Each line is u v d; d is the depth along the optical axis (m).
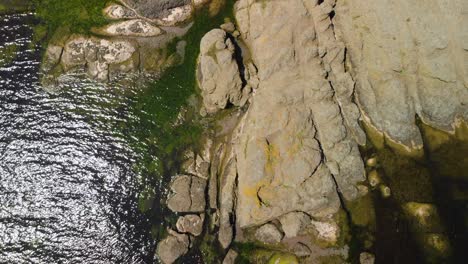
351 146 15.98
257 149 15.35
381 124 16.19
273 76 16.20
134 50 17.88
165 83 17.62
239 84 16.38
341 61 16.34
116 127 17.34
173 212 15.93
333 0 16.23
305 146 15.50
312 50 16.11
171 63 17.73
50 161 16.94
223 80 16.22
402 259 14.80
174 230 15.67
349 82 16.27
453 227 15.02
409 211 15.28
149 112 17.41
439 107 15.83
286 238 15.20
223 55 16.22
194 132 16.92
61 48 18.06
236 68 16.31
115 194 16.47
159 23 18.05
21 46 18.28
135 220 16.06
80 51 17.94
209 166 16.44
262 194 15.23
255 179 15.19
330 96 16.12
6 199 16.44
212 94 16.48
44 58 18.11
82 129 17.36
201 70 16.83
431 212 15.15
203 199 15.92
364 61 16.27
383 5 15.54
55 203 16.39
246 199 15.24
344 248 15.03
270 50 16.27
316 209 15.31
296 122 15.67
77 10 18.33
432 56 15.48
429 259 14.74
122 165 16.83
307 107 16.02
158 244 15.61
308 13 16.31
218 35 16.52
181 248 15.34
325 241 15.11
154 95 17.56
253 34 16.81
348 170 15.77
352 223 15.34
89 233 15.98
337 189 15.62
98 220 16.14
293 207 15.16
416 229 15.09
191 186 16.05
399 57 15.73
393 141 16.11
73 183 16.66
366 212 15.41
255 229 15.41
